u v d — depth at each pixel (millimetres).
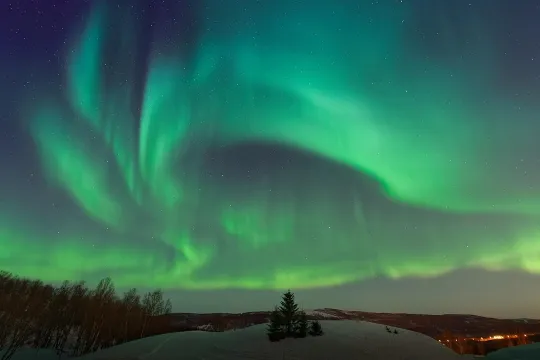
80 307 62188
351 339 30312
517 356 29781
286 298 31859
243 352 28516
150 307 73812
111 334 58625
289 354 27234
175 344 34969
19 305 59750
